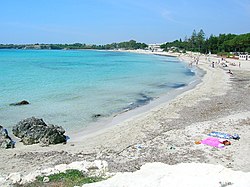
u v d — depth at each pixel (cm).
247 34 13162
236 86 4791
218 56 13525
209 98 3750
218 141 2052
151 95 4125
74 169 1489
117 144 2092
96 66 9350
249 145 2016
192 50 19825
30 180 1355
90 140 2206
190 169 1365
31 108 3191
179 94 4194
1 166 1706
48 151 1972
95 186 1234
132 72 7394
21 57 14200
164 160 1784
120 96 3991
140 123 2619
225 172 1325
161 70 8156
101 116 2919
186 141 2114
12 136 2292
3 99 3612
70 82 5269
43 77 5953
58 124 2628
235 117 2770
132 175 1359
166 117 2811
